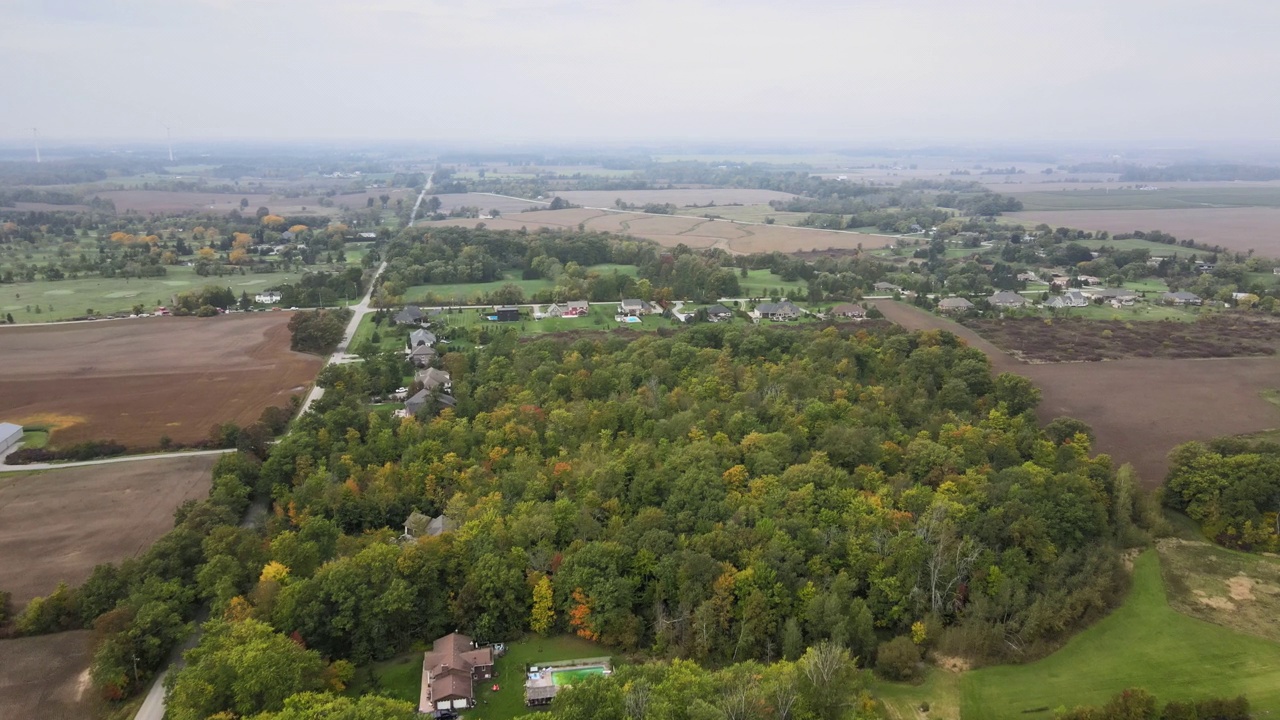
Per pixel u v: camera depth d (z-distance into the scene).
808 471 118.12
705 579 95.00
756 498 113.06
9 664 86.38
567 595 95.75
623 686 76.00
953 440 132.50
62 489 128.38
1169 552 111.75
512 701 83.81
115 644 83.00
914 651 88.31
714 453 125.94
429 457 130.62
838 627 89.06
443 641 90.75
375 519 117.31
